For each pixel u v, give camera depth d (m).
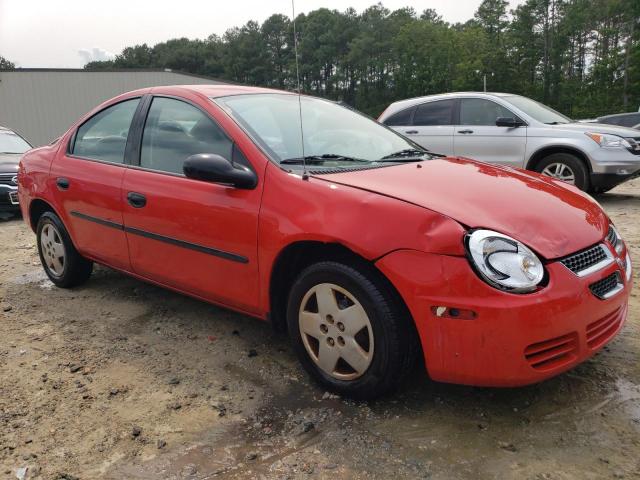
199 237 3.16
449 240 2.29
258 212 2.85
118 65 127.31
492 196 2.66
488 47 75.00
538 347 2.26
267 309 2.94
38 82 31.66
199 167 2.87
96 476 2.25
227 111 3.27
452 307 2.25
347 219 2.52
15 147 9.62
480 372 2.27
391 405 2.67
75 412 2.73
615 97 56.22
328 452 2.35
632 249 5.14
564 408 2.59
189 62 112.94
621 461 2.21
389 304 2.44
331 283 2.62
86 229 4.03
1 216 8.12
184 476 2.23
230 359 3.24
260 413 2.66
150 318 3.90
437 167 3.16
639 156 7.29
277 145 3.12
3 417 2.69
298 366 3.12
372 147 3.53
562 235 2.47
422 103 8.87
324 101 4.05
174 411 2.71
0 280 4.96
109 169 3.81
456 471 2.19
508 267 2.24
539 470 2.18
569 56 71.88
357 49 93.69
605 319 2.51
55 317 3.97
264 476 2.21
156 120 3.64
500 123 7.96
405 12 102.06
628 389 2.73
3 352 3.42
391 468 2.23
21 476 2.26
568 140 7.52
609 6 64.81
